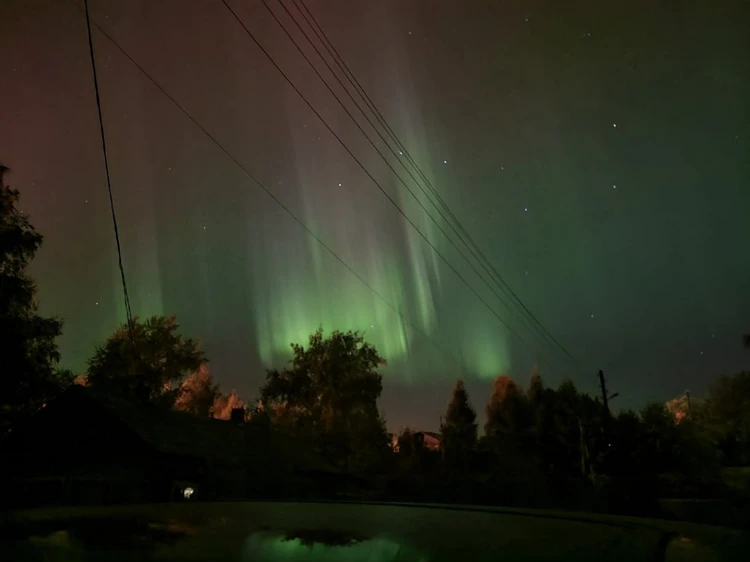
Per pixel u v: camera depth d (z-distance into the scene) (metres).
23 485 14.61
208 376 59.78
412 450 48.88
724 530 2.17
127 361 38.91
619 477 29.23
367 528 2.12
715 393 48.34
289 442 30.88
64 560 1.56
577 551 1.78
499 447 35.75
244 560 1.60
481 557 1.70
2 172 21.38
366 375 52.69
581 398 42.25
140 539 1.82
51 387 22.98
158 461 20.31
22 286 21.61
